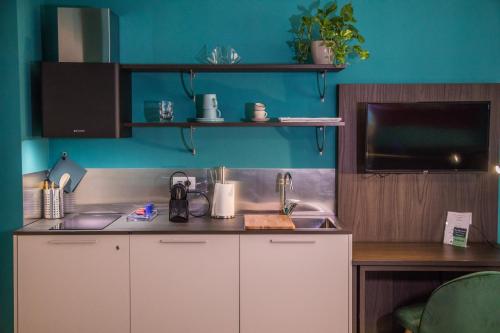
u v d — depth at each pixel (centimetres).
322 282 298
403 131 331
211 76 350
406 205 347
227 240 296
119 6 347
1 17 301
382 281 348
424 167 333
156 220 324
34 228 303
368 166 333
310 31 336
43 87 313
